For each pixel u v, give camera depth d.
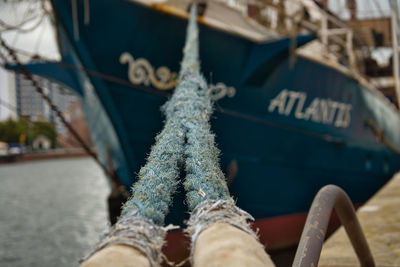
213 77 6.21
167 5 5.70
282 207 7.34
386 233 3.07
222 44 6.14
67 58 7.43
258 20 7.96
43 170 48.38
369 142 9.41
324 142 7.86
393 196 4.89
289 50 6.38
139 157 6.36
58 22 5.80
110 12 5.55
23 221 15.46
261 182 7.02
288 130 7.20
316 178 7.79
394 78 13.64
